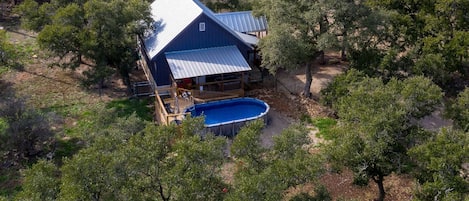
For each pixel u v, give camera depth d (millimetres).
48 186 21047
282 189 20391
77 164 19938
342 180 32312
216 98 41156
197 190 20188
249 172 22203
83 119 40094
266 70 46125
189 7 43625
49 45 40156
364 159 25281
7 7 62406
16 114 34438
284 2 38500
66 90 44750
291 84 44844
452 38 39656
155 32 44750
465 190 22984
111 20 39719
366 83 30438
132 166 20547
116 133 27688
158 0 50375
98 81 42094
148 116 40656
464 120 29359
